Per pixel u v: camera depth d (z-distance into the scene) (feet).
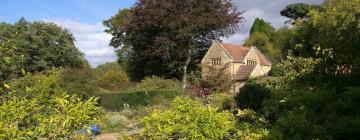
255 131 21.01
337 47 16.79
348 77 16.39
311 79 17.51
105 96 108.58
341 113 15.16
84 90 87.20
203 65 131.64
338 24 17.44
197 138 20.84
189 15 129.39
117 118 58.70
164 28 135.44
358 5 25.68
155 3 132.16
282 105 18.92
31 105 18.08
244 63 139.74
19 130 17.01
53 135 17.62
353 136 14.05
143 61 154.20
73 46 173.68
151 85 110.73
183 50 139.23
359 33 16.26
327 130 14.62
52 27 167.94
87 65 183.21
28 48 155.94
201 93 77.15
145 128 22.00
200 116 21.38
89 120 18.48
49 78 28.63
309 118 15.47
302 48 25.98
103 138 49.42
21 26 160.66
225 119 21.86
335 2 35.40
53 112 18.70
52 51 165.37
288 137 15.38
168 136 21.36
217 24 134.82
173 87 110.01
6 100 20.20
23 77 25.75
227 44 144.36
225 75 94.12
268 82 49.83
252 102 35.40
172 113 22.02
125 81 141.28
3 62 21.59
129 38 145.18
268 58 171.94
